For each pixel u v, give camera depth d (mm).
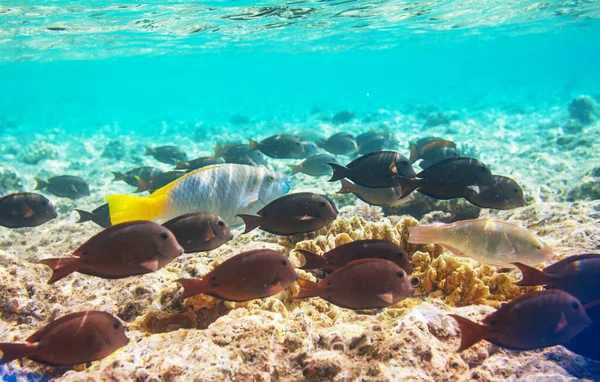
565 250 4562
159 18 21281
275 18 23375
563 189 10664
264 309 3547
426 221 8242
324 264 3295
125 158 20641
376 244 3287
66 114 56094
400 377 2588
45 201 6211
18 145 25188
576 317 2549
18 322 3701
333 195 10336
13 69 52219
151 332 3445
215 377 2463
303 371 2686
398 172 4352
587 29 46406
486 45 59562
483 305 3496
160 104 80750
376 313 3697
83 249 2697
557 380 2721
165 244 2850
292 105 56469
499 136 22250
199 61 56344
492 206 4301
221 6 19141
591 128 21578
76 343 2438
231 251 5184
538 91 53312
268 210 3730
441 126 27641
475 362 2984
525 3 25797
